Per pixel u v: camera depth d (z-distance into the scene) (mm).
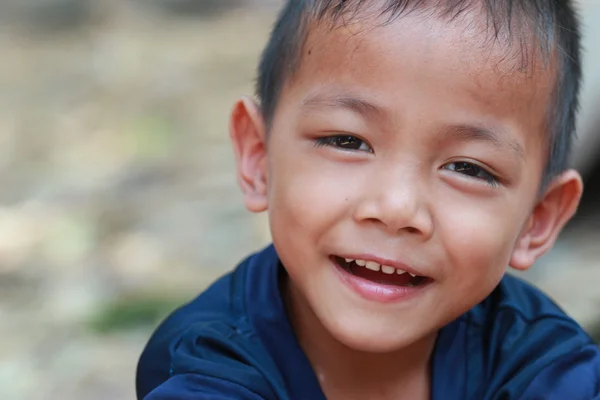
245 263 2578
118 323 4758
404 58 2072
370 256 2094
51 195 6488
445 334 2447
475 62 2078
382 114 2080
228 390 2184
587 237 5457
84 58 10344
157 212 6141
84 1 12102
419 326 2180
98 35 11234
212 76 9539
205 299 2525
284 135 2256
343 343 2240
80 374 4324
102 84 9352
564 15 2352
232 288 2510
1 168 7059
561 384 2287
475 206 2129
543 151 2281
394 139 2084
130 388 4219
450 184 2111
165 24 11805
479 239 2129
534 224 2480
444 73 2062
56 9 11961
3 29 11570
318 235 2160
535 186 2287
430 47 2070
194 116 8305
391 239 2084
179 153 7359
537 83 2182
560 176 2438
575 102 2465
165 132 7859
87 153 7379
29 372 4340
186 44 10859
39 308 4945
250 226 5863
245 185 2535
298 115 2211
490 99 2094
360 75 2100
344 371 2418
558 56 2266
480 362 2449
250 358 2293
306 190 2166
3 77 9688
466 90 2074
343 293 2166
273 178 2303
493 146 2109
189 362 2254
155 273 5254
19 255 5559
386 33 2094
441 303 2182
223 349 2299
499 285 2596
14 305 4980
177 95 8945
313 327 2404
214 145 7504
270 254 2521
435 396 2408
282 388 2303
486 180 2137
